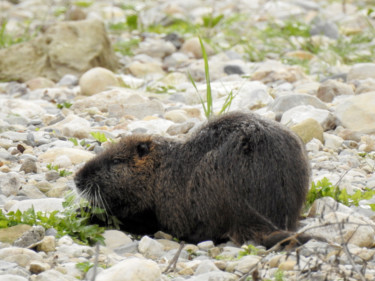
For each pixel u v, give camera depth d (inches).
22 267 457.1
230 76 1100.5
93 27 1223.5
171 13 1699.1
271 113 836.0
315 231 503.2
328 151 739.4
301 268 444.8
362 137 776.9
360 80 1015.6
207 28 1483.8
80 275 449.4
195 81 1141.7
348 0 1804.9
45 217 530.9
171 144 561.9
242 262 459.8
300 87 1011.9
